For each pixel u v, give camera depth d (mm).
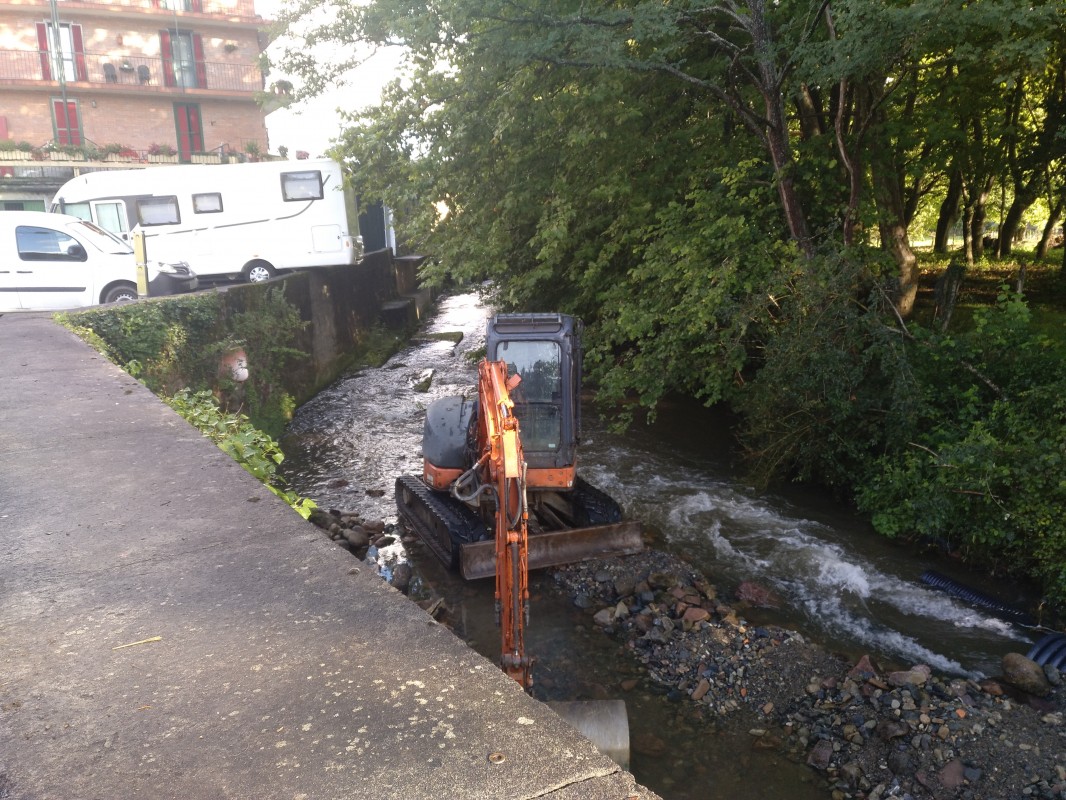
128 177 19594
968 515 9758
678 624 8234
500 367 6547
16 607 2369
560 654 7816
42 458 3965
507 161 13875
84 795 1551
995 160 20406
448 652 2088
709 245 11992
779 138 12102
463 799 1519
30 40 30938
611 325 12938
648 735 6652
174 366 12617
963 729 6461
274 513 3162
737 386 12891
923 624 8375
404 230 14703
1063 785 5836
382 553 10180
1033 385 10156
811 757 6344
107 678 1979
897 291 12875
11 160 28562
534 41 10930
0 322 10133
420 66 14391
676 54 13055
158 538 2900
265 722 1781
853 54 9812
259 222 20047
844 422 11539
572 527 10289
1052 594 8648
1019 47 9320
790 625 8359
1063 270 22125
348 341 23953
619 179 13312
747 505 11703
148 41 32438
